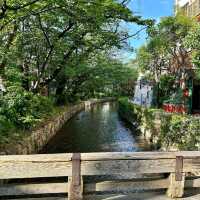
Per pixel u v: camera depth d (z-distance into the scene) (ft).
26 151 38.96
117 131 76.89
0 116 37.76
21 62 61.36
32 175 17.47
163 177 19.83
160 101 82.43
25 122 44.70
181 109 70.33
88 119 105.70
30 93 52.49
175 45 67.97
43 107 64.44
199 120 40.24
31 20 55.31
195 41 47.80
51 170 17.63
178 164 18.72
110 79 126.82
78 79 110.32
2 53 47.47
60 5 41.60
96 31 56.29
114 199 18.88
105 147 56.24
